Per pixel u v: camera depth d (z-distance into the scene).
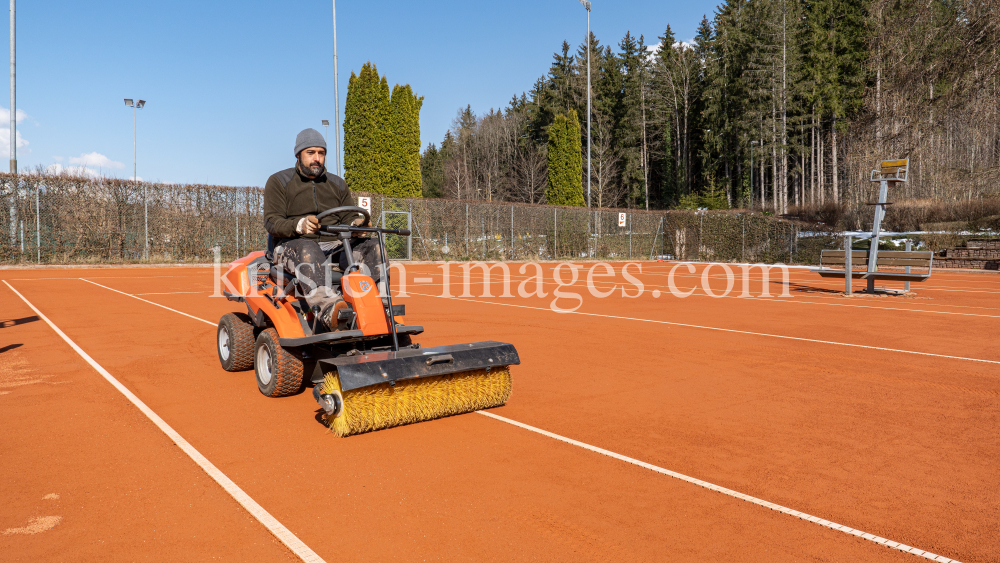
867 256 15.41
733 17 60.56
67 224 20.50
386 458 3.90
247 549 2.75
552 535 2.90
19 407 4.95
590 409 5.04
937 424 4.73
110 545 2.78
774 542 2.86
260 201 24.45
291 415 4.82
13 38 21.05
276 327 5.16
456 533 2.91
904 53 35.50
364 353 4.48
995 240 24.02
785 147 50.62
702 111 62.88
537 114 71.25
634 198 67.38
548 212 31.17
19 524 2.98
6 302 11.69
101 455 3.92
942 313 11.48
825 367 6.72
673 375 6.28
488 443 4.20
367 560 2.65
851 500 3.34
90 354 7.04
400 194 38.69
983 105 33.41
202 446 4.10
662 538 2.88
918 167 32.44
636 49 68.38
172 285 15.53
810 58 50.78
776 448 4.15
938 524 3.07
